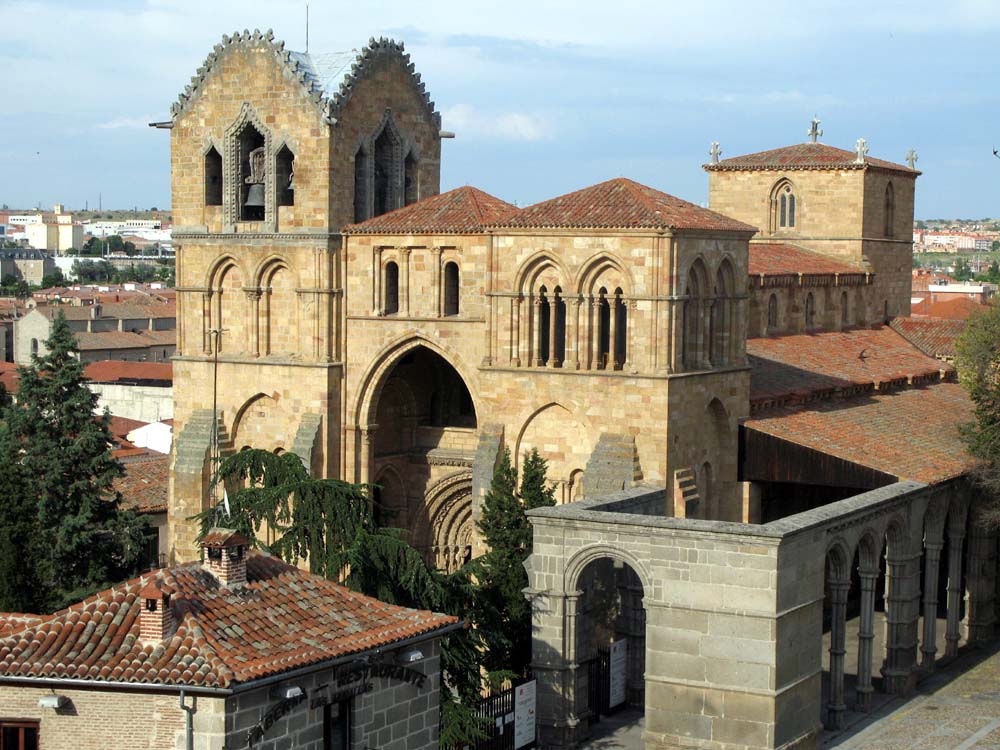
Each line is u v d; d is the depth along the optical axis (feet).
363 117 285.43
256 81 282.56
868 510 221.66
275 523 203.00
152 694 137.59
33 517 239.30
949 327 357.41
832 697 221.46
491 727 200.75
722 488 261.44
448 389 297.94
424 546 295.48
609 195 255.91
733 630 197.26
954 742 215.51
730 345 261.65
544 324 258.57
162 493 328.70
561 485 255.50
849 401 295.69
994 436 265.75
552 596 214.48
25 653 141.69
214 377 288.92
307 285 279.28
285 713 142.51
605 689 228.22
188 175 290.76
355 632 153.58
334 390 279.69
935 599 255.29
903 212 375.25
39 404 274.77
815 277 330.13
